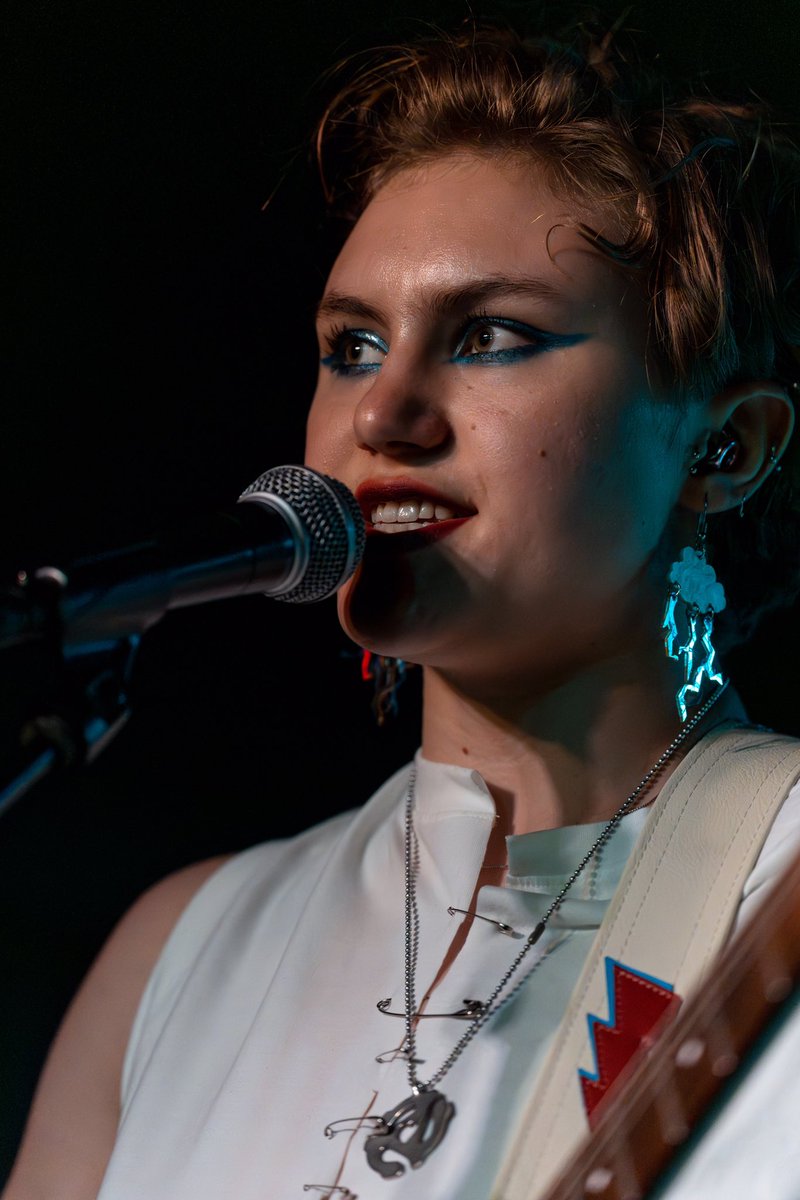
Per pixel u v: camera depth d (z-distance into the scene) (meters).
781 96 7.27
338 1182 3.91
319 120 5.57
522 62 4.67
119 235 8.40
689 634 4.48
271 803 8.59
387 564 4.12
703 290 4.39
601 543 4.15
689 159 4.47
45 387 8.47
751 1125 3.40
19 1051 7.87
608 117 4.48
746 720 4.64
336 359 4.61
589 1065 3.78
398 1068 4.07
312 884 5.01
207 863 5.54
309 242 6.89
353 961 4.48
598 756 4.36
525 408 4.11
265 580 3.51
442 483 4.13
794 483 4.83
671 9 7.29
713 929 3.86
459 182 4.41
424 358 4.22
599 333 4.21
